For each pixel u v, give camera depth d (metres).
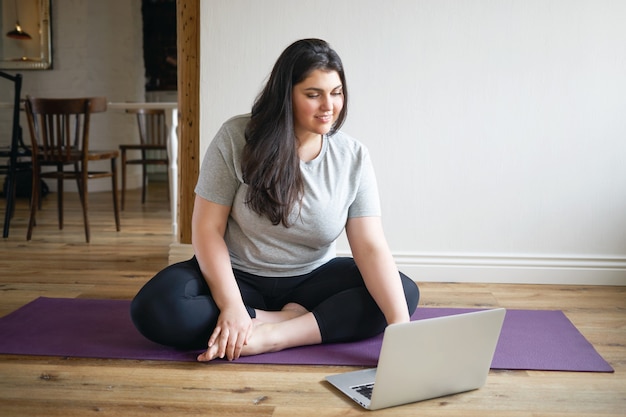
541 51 2.94
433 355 1.67
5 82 6.76
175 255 3.14
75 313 2.43
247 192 1.99
